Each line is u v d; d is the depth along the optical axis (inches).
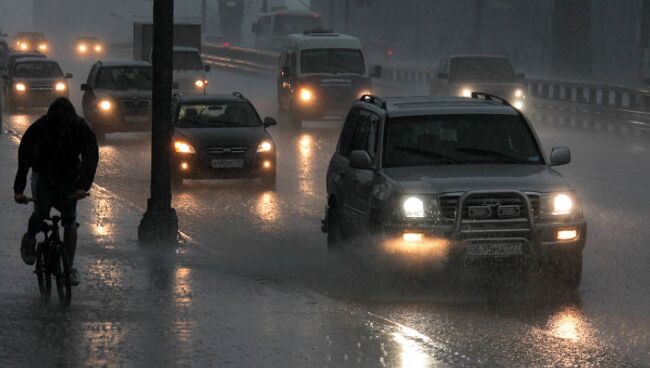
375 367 805.2
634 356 868.0
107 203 1756.9
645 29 5177.2
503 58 3752.5
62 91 3863.2
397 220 1127.0
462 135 1237.1
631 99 3661.4
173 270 1195.3
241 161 2033.7
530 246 1122.7
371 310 1036.5
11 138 2893.7
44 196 1008.9
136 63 3058.6
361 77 3410.4
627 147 2987.2
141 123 2901.1
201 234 1525.6
